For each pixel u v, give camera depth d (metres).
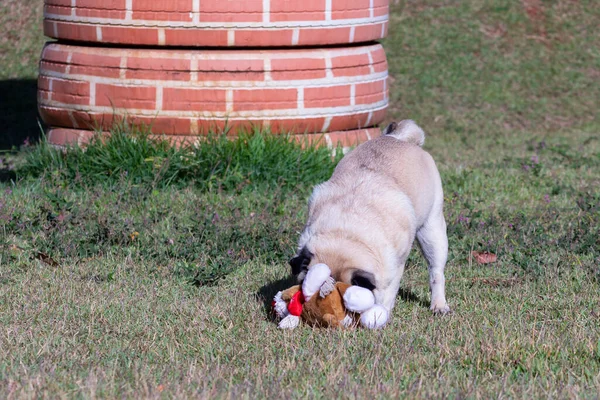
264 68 10.98
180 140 11.17
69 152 11.15
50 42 11.98
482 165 14.02
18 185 10.70
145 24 10.82
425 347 5.97
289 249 8.47
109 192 10.16
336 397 4.86
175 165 10.83
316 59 11.23
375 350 5.75
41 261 8.12
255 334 6.19
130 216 9.40
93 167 10.87
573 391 4.98
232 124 11.10
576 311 6.86
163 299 7.09
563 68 21.59
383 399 4.81
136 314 6.63
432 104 19.56
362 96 11.77
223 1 10.74
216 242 8.52
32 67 20.38
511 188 11.99
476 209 10.58
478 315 6.84
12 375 5.12
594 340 6.10
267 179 10.91
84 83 11.19
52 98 11.55
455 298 7.43
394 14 22.78
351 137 11.91
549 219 9.94
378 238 6.11
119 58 10.98
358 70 11.66
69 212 9.23
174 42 10.88
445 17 22.80
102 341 6.00
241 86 10.96
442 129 18.44
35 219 9.04
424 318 6.79
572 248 8.77
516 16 23.09
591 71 21.66
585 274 7.99
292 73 11.12
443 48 21.69
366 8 11.68
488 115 19.31
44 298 6.96
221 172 10.96
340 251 5.95
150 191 10.41
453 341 6.10
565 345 5.92
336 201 6.37
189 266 7.84
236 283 7.64
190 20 10.77
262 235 8.79
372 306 6.03
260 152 10.97
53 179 10.68
